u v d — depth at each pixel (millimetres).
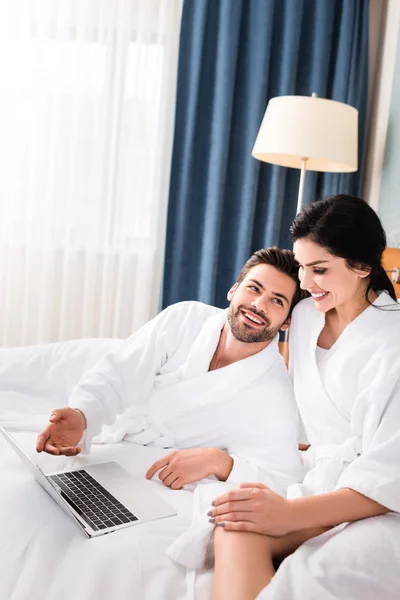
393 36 2762
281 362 1491
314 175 2873
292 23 2695
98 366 1501
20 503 1054
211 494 1174
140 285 2795
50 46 2561
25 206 2617
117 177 2705
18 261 2648
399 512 1020
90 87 2619
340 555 932
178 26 2697
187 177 2744
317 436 1330
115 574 930
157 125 2709
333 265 1188
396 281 2363
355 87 2852
